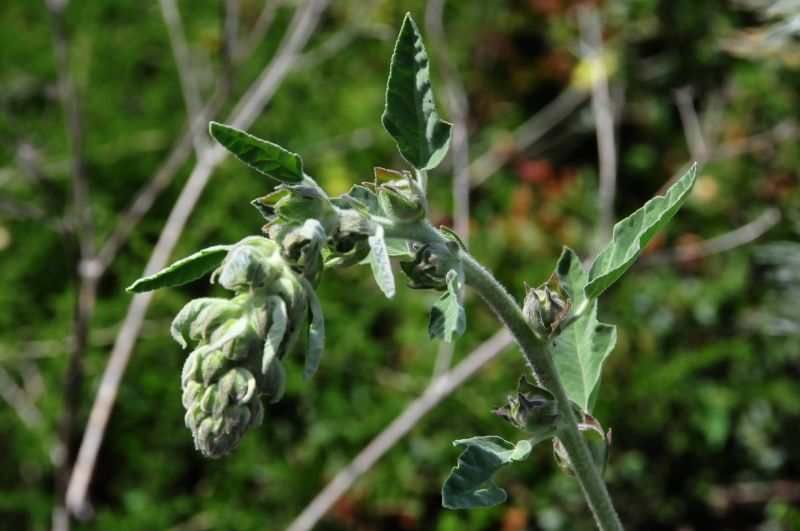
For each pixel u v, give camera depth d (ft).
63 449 17.80
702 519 18.86
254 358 5.19
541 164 21.97
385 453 18.95
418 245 6.07
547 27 23.76
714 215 20.81
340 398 19.92
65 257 21.88
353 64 23.98
